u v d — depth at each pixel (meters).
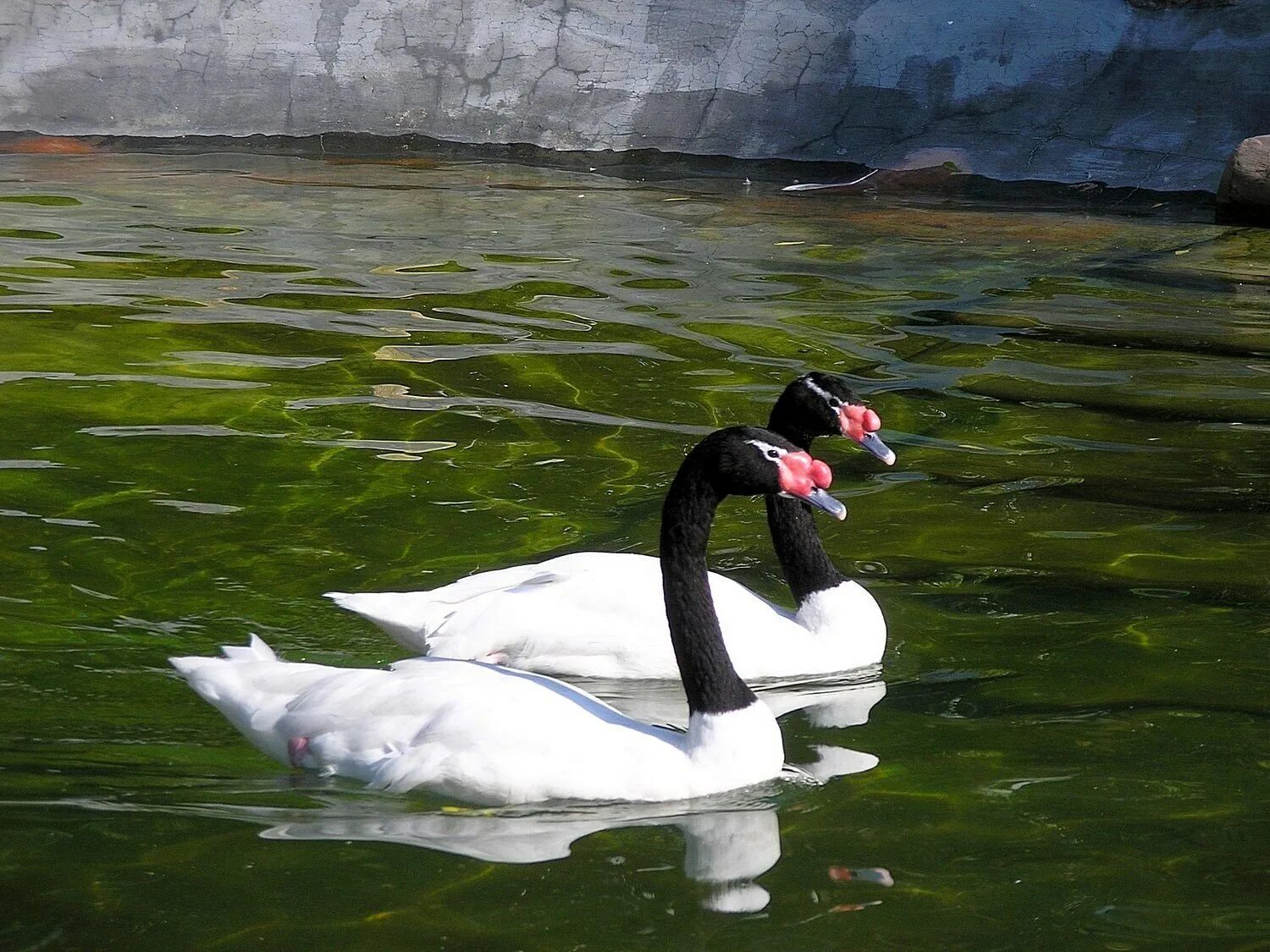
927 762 6.61
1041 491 9.87
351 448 10.24
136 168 18.98
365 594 7.76
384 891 5.43
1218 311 14.09
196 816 5.93
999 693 7.29
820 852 5.81
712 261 15.51
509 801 6.21
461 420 10.87
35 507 9.03
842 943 5.17
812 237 16.67
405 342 12.57
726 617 7.79
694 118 20.62
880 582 8.56
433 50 21.05
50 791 6.07
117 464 9.77
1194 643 7.77
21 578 8.12
